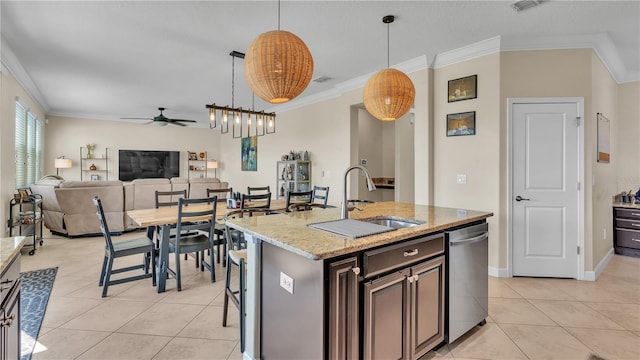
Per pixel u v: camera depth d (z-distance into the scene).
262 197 3.93
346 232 1.77
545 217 3.47
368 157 6.56
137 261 4.05
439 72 3.98
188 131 9.37
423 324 1.90
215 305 2.78
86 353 2.05
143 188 5.71
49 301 2.84
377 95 2.47
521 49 3.45
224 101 6.47
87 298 2.90
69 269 3.71
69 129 7.85
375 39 3.44
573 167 3.41
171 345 2.16
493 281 3.39
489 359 2.02
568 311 2.69
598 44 3.39
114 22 3.07
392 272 1.70
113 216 5.42
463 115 3.75
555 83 3.41
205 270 3.70
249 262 1.92
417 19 2.99
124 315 2.58
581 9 2.80
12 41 3.51
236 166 8.73
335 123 5.45
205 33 3.31
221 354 2.06
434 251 1.97
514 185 3.49
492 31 3.24
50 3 2.72
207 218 3.33
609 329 2.39
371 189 2.10
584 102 3.37
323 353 1.42
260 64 1.88
